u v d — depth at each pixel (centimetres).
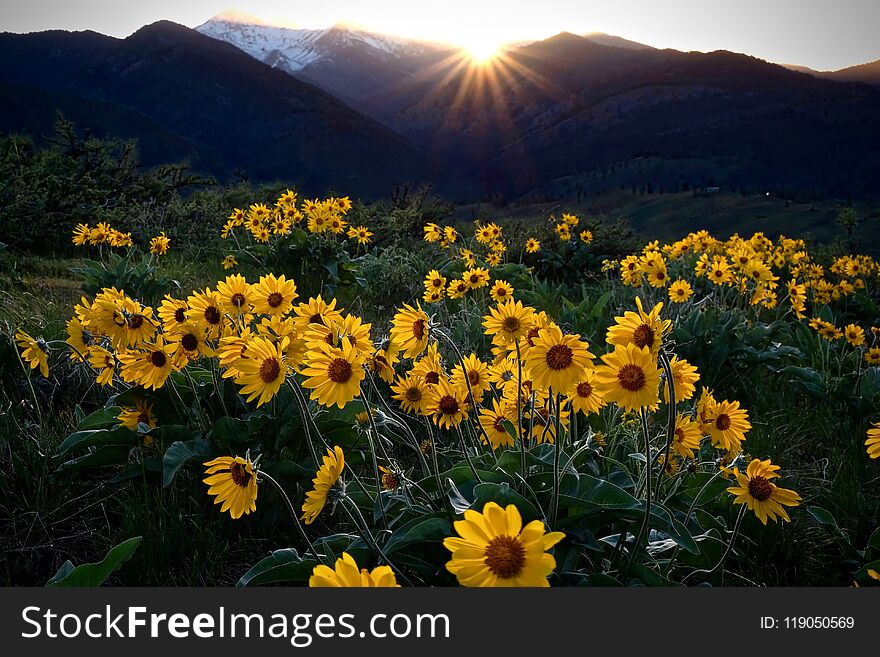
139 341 282
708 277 734
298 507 297
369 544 204
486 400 403
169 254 932
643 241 1248
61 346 387
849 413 465
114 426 316
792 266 1061
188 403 325
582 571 225
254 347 227
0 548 261
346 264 784
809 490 360
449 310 690
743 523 302
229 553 276
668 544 243
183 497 295
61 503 288
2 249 731
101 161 1150
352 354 218
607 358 199
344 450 312
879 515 333
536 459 244
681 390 239
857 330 583
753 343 557
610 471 283
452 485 212
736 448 270
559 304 801
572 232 1141
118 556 199
